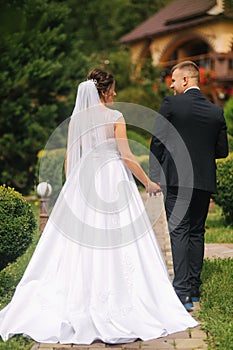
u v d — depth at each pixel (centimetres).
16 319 808
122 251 825
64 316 799
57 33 2497
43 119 2470
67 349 747
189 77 918
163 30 3950
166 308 821
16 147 2406
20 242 963
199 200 915
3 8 2091
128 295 810
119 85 3447
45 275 843
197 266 941
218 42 3519
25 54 2389
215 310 872
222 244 1423
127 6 5469
